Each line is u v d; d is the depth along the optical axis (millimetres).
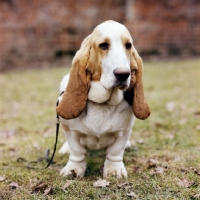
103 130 1442
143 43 5691
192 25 5840
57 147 1948
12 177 1564
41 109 2811
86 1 5500
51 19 5410
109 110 1431
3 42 5160
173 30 5797
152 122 2318
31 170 1644
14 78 4281
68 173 1536
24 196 1385
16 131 2262
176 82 3697
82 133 1466
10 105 2986
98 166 1656
